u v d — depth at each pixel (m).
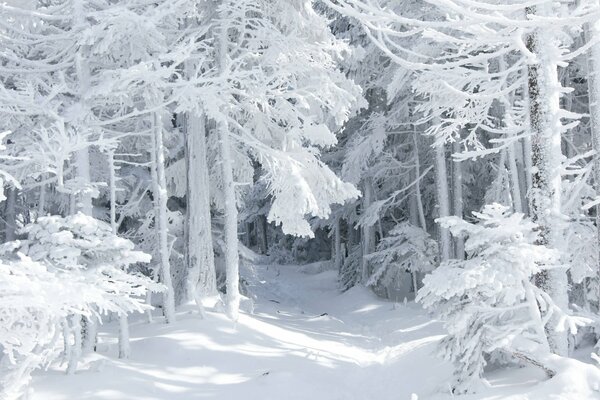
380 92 19.38
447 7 6.47
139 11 11.40
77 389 7.67
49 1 12.39
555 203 6.98
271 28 12.84
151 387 8.16
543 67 6.95
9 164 10.05
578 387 5.79
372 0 6.81
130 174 16.67
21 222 18.72
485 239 6.52
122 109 12.10
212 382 8.72
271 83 13.55
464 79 7.90
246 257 17.11
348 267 25.42
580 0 6.33
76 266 7.18
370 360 11.12
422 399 7.24
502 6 6.09
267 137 13.98
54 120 9.73
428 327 13.85
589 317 7.57
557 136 6.98
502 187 16.39
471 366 6.78
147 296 12.11
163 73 9.66
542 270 7.07
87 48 10.77
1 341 5.60
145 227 15.36
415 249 18.91
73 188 8.91
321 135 13.06
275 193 13.06
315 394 8.40
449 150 19.11
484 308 6.54
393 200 21.02
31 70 10.28
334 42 13.37
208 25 12.22
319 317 16.30
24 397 7.02
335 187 13.45
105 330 11.94
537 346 6.44
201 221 13.80
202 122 13.95
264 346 10.78
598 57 6.86
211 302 13.50
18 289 5.27
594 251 8.78
